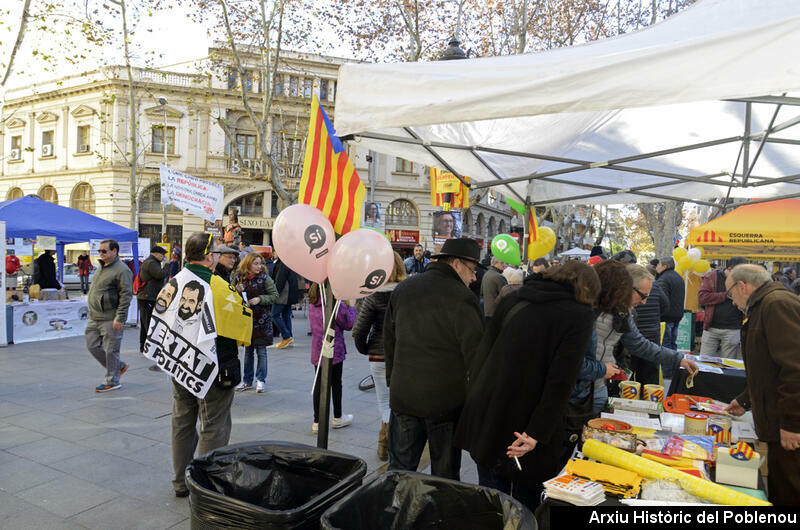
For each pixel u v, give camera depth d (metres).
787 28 1.56
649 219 20.72
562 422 2.45
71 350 8.53
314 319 5.01
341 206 3.05
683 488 2.05
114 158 26.98
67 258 28.80
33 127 30.31
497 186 5.27
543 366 2.39
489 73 2.06
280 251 2.77
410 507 2.00
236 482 2.29
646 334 5.00
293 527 1.82
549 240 5.78
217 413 3.48
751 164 3.98
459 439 2.58
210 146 27.38
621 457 2.23
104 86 26.72
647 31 2.40
